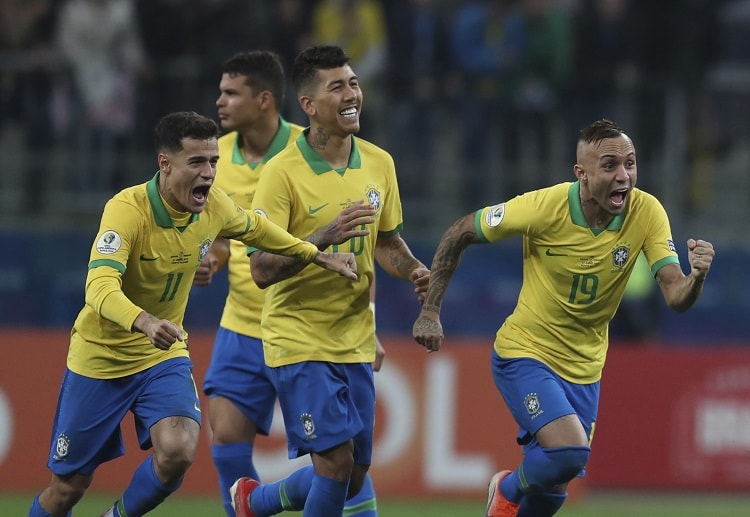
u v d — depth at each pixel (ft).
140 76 150.92
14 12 152.25
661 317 155.63
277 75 88.74
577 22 155.22
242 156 90.02
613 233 77.66
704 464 136.67
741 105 158.71
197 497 123.75
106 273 71.46
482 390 127.54
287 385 78.84
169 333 68.44
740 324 157.07
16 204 152.87
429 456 126.52
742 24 163.94
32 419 124.47
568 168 153.99
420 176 153.38
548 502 82.43
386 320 150.51
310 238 76.33
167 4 150.00
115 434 77.36
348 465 78.07
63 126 152.35
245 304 87.35
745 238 158.51
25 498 120.67
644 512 122.01
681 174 156.76
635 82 155.53
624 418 136.46
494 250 153.99
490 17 152.76
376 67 152.05
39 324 150.61
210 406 88.22
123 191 74.28
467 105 153.28
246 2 150.20
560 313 79.00
